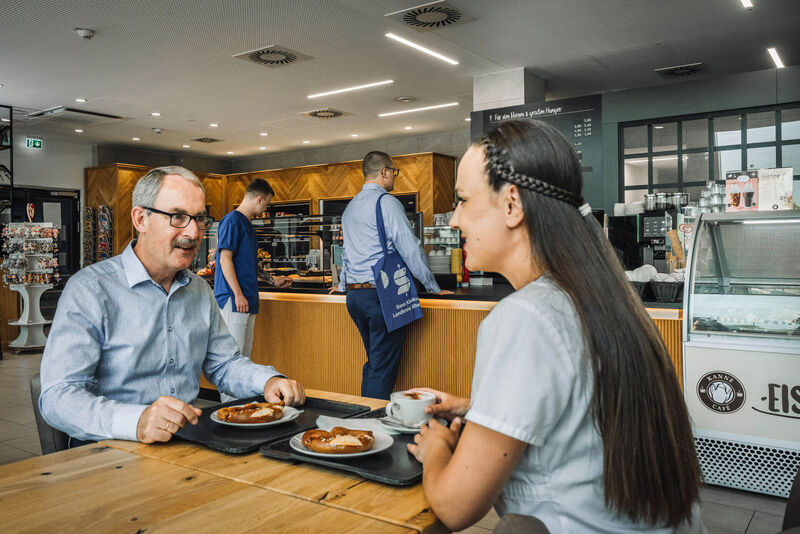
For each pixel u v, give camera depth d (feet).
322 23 16.49
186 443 3.95
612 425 2.55
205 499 2.98
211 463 3.53
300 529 2.63
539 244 2.78
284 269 15.10
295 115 27.61
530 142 2.81
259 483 3.19
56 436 4.88
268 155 38.93
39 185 33.22
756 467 9.04
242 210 12.69
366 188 11.53
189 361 5.50
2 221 31.68
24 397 16.57
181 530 2.62
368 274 11.24
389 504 2.91
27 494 3.05
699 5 15.44
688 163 21.02
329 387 13.56
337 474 3.33
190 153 38.24
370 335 11.41
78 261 34.99
